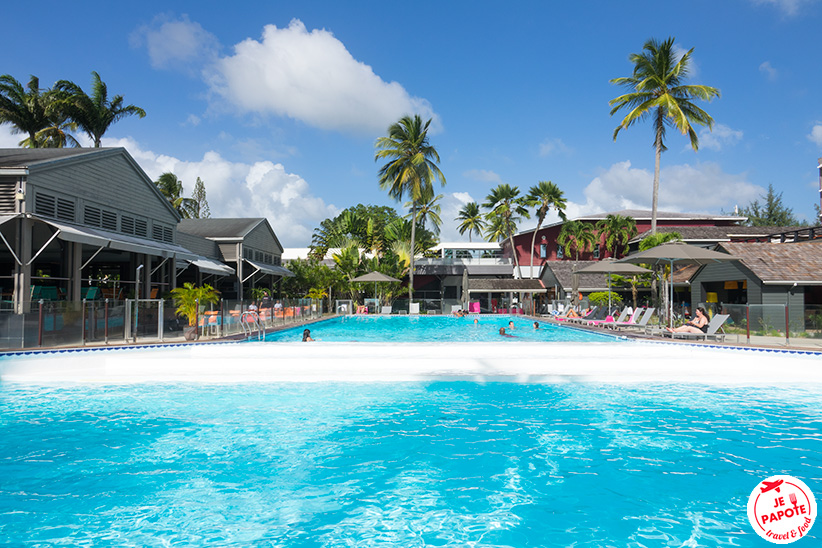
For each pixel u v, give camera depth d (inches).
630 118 1342.3
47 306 509.7
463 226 2696.9
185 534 173.8
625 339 689.6
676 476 225.5
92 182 733.3
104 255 1024.9
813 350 520.7
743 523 181.0
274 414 328.8
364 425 304.8
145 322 604.7
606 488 212.7
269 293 1421.0
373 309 1589.6
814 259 859.4
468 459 248.2
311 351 521.3
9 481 221.1
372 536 171.9
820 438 279.0
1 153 751.7
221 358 471.2
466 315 1544.0
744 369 453.4
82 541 168.4
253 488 213.8
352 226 2142.0
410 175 1760.6
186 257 902.4
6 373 433.1
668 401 362.6
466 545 165.3
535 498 202.8
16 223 590.6
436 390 394.3
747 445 267.4
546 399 368.8
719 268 957.2
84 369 457.4
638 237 1889.8
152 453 257.4
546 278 1833.2
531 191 2178.9
